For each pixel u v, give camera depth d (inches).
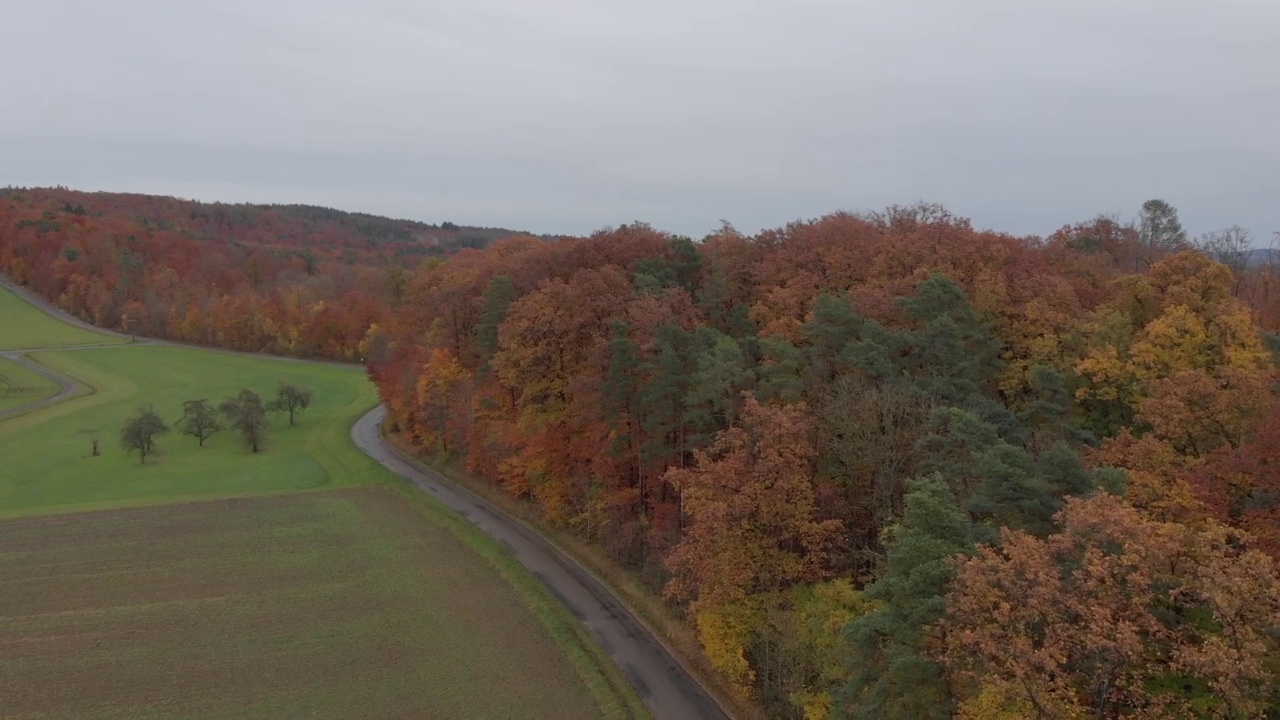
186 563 2178.9
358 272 7815.0
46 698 1483.8
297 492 2942.9
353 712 1444.4
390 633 1756.9
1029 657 808.9
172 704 1467.8
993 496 1215.6
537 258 3238.2
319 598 1943.9
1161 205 3612.2
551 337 2418.8
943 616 957.2
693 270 2898.6
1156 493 1261.1
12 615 1838.1
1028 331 2031.3
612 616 1877.5
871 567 1481.3
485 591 1990.7
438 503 2758.4
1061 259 2549.2
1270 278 2736.2
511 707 1467.8
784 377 1759.4
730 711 1471.5
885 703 1016.9
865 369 1691.7
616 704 1475.1
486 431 2802.7
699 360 1904.5
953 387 1716.3
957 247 2333.9
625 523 2110.0
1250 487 1198.3
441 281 3789.4
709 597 1466.5
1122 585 880.3
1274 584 783.7
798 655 1352.1
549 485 2400.3
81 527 2492.6
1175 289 1868.8
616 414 2111.2
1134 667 874.8
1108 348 1772.9
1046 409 1736.0
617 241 3132.4
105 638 1724.9
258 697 1492.4
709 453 1749.5
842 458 1605.6
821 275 2529.5
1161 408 1381.6
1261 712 740.0
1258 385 1333.7
